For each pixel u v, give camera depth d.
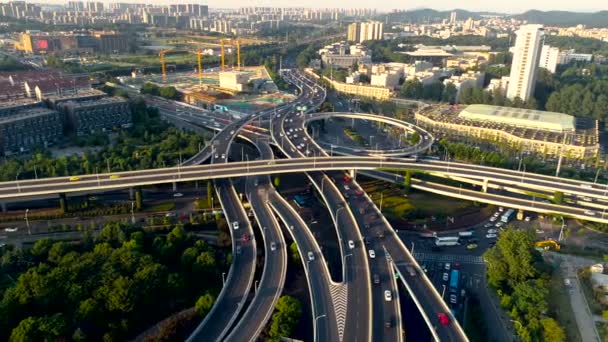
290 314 189.75
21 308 183.50
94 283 191.88
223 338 179.38
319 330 176.25
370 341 170.62
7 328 175.00
